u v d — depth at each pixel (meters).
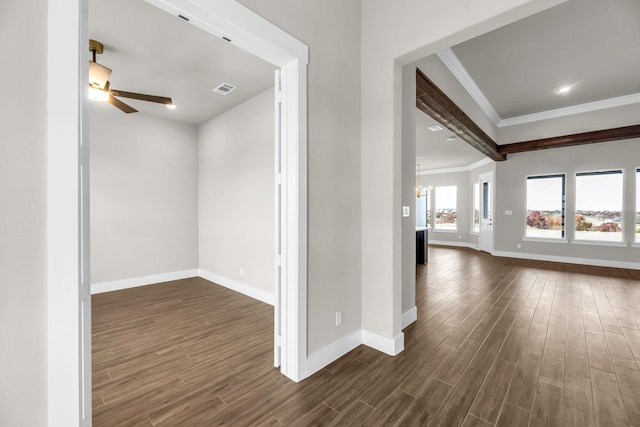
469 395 1.72
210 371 2.00
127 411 1.59
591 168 5.75
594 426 1.47
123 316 3.07
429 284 4.36
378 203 2.31
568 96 4.71
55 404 0.93
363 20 2.41
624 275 4.87
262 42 1.66
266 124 3.57
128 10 2.13
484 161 8.14
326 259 2.10
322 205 2.06
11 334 0.95
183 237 4.81
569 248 6.06
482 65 3.69
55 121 0.92
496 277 4.81
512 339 2.46
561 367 2.02
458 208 9.55
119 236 4.15
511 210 6.90
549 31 3.01
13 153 0.94
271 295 3.51
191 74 3.13
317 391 1.76
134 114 4.30
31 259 0.94
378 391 1.76
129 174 4.24
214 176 4.58
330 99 2.12
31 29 0.93
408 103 2.82
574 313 3.09
